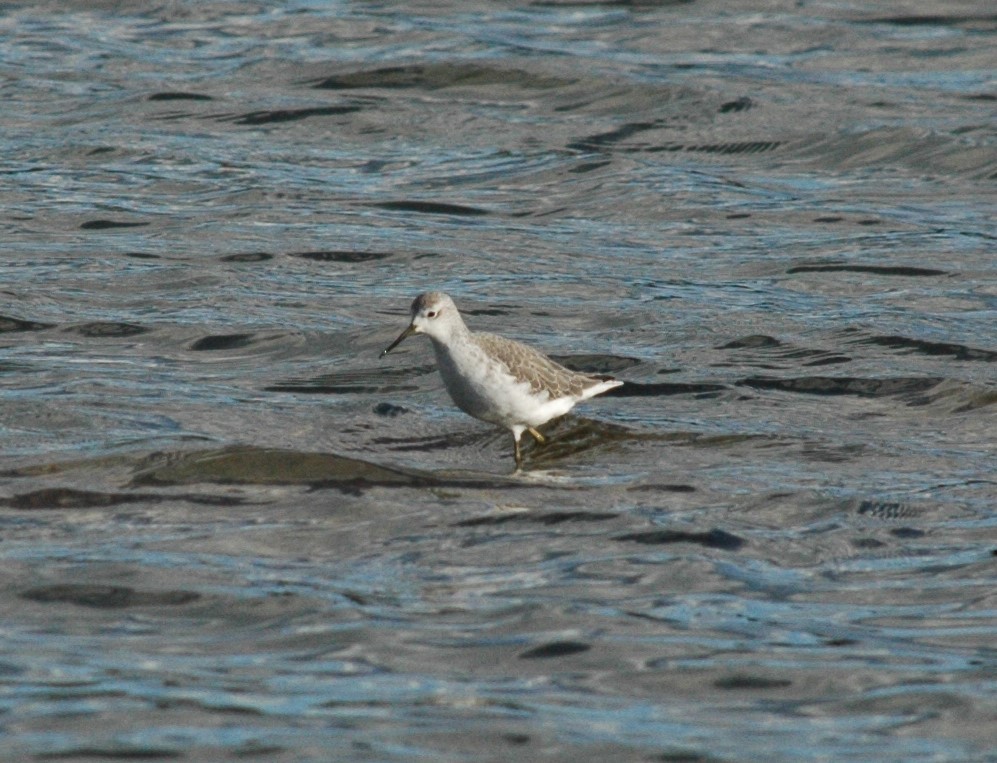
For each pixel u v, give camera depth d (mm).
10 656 12203
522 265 25812
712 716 11570
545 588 13930
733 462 17875
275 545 14828
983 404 20062
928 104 35125
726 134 33156
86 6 41844
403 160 31406
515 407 17594
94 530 15008
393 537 15125
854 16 42312
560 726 11297
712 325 22891
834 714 11648
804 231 27984
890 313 23531
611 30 40719
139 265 24922
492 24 41031
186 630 12844
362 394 19969
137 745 10820
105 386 19609
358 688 11844
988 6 43156
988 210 29203
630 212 28922
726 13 42469
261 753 10758
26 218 27094
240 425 18375
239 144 31859
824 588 14156
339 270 25266
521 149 32156
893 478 17297
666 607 13602
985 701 11867
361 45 38688
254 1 42562
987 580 14352
